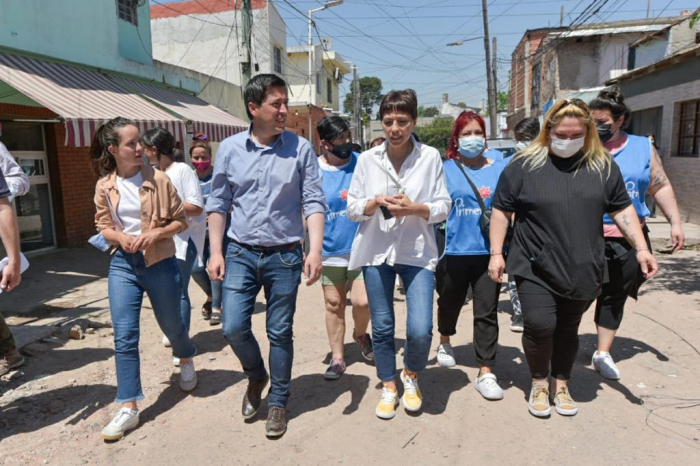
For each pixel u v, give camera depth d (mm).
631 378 3627
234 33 17984
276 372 3010
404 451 2818
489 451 2801
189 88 11922
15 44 7371
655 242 8742
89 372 3877
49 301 5910
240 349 2992
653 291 5828
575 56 17703
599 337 3701
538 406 3113
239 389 3594
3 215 2768
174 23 18234
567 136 2773
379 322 3096
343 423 3111
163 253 3119
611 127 3422
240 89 15031
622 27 17406
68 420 3186
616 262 3471
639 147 3471
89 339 4605
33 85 6773
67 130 6297
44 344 4391
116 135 2941
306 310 5398
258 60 18641
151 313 5324
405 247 3035
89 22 8820
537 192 2883
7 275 2789
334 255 3586
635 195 3428
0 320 3785
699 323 4742
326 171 3688
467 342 4402
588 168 2879
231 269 2943
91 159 3162
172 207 3123
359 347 4344
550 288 2902
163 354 4227
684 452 2750
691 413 3145
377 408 3164
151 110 8359
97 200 3078
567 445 2834
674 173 11836
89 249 9156
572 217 2824
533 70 22250
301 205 3020
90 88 7926
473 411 3217
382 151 3082
